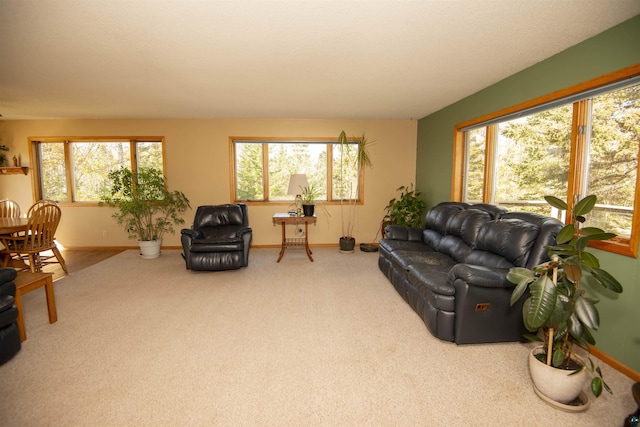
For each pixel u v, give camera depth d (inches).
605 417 63.6
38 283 98.4
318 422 62.2
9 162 207.3
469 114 152.0
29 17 76.7
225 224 181.8
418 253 132.6
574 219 70.2
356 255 198.5
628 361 77.9
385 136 218.2
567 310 64.9
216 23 81.0
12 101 157.8
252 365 81.1
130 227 198.2
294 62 108.5
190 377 76.1
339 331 99.2
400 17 78.3
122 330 99.5
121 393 70.3
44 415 63.6
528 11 75.0
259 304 120.6
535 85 109.7
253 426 61.2
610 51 83.0
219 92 145.8
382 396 69.7
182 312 113.4
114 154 210.5
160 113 192.2
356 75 122.3
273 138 211.9
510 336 91.0
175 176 211.5
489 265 101.7
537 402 67.9
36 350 87.4
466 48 96.7
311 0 70.6
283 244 185.8
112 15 76.4
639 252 75.2
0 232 129.9
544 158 112.1
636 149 79.4
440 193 183.3
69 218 211.6
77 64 108.5
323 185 221.8
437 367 80.3
